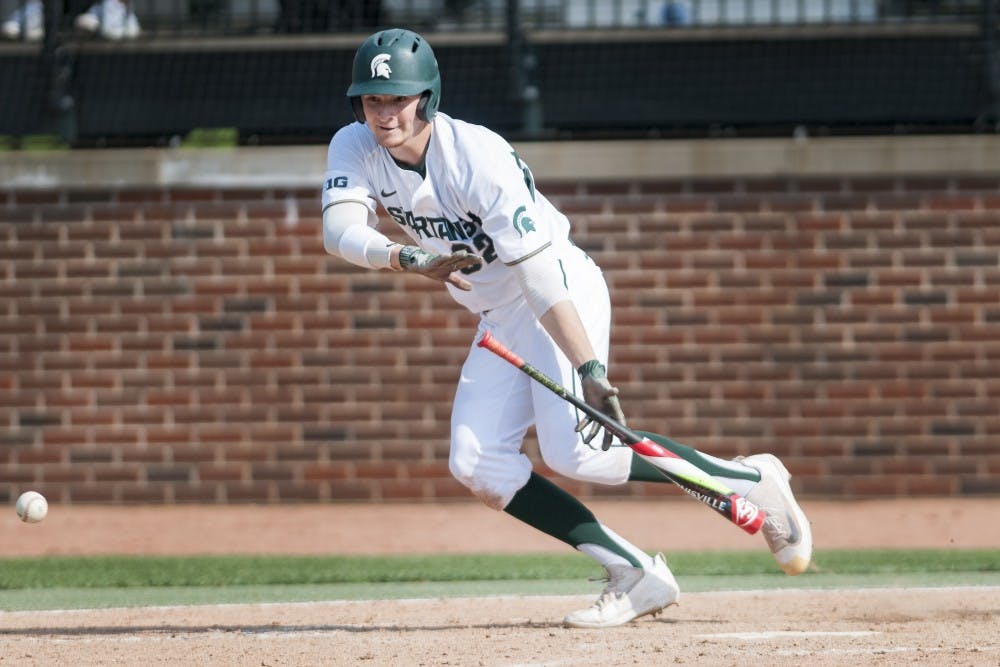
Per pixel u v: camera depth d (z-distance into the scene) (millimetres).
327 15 41469
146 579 26812
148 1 43531
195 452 38594
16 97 41375
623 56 40562
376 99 17062
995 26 39906
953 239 38156
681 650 17250
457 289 18906
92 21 41219
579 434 18484
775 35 40281
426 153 17625
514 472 18797
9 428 38781
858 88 40250
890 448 38062
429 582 26422
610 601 19375
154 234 38812
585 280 18828
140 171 38719
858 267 38188
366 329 38469
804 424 38094
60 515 37125
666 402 38188
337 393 38469
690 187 38312
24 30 42031
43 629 20281
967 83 40125
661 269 38219
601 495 38062
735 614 20984
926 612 21125
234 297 38719
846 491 38031
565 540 19406
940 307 38156
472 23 42188
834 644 17781
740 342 38156
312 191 38719
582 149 38188
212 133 42906
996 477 38031
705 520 34906
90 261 38844
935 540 31688
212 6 43594
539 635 18734
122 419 38719
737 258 38188
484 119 40188
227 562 29359
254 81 41156
